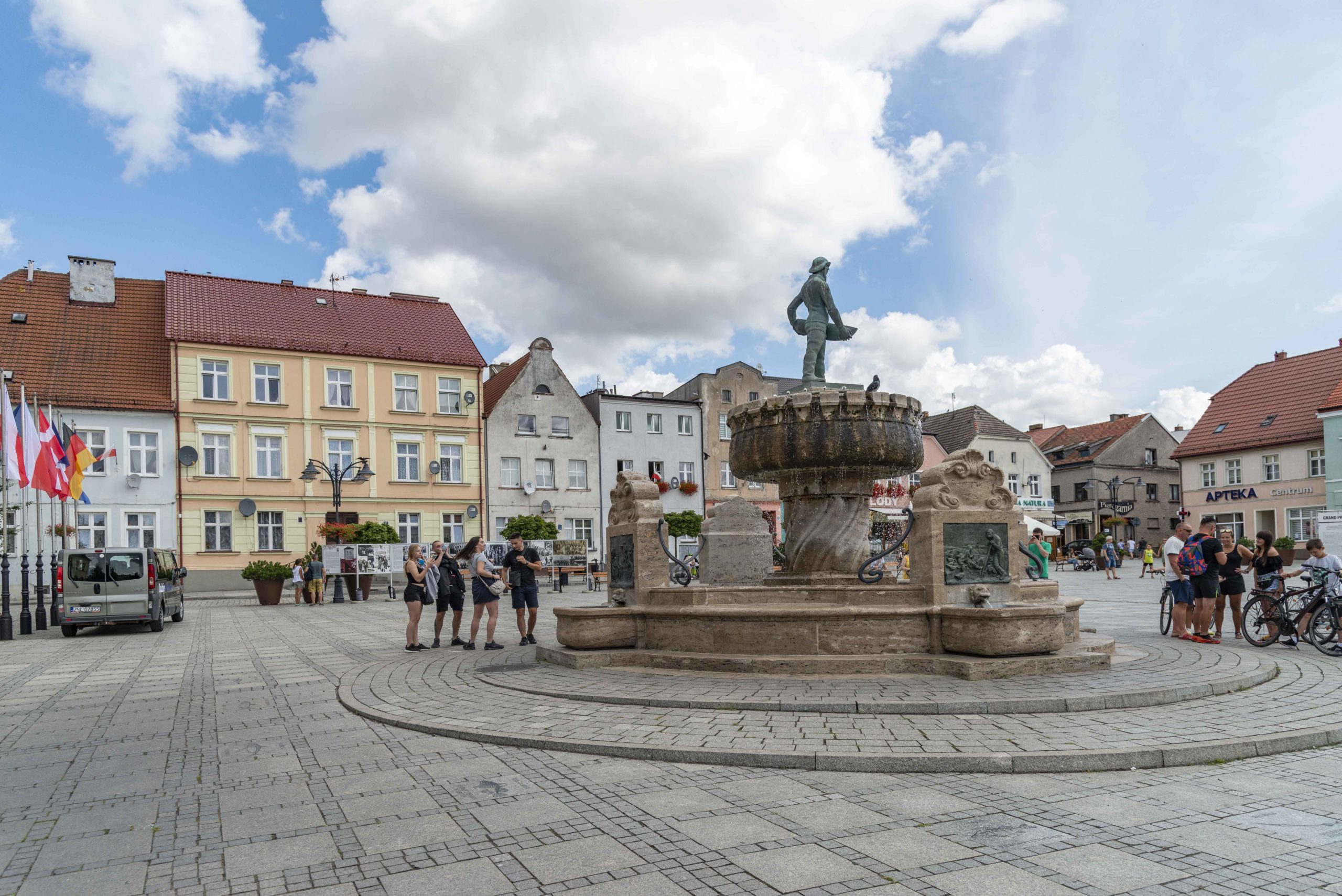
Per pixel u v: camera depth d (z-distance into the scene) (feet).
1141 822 15.69
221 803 17.99
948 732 21.29
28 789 19.33
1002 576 30.68
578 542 106.83
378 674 34.58
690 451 163.43
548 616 68.64
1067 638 32.04
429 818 16.67
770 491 170.19
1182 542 41.42
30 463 66.90
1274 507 158.40
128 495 115.85
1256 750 20.21
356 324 137.59
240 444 123.44
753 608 30.86
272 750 22.66
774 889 12.93
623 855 14.46
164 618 68.64
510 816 16.63
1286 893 12.58
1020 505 191.21
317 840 15.61
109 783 19.70
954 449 198.80
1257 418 165.27
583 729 22.91
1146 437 220.84
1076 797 17.20
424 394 137.80
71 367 117.60
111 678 37.09
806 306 41.73
